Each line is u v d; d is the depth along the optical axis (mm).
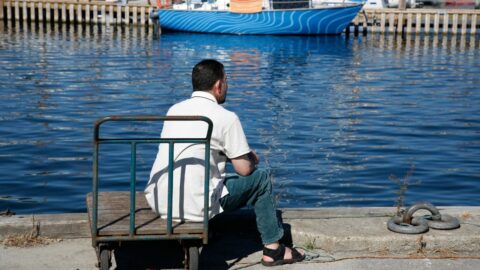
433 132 18109
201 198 6336
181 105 6492
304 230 7285
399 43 43188
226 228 7668
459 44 42781
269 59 35156
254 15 45219
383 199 12305
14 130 17375
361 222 7566
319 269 6719
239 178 6551
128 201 6934
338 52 38438
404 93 24844
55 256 6902
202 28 46312
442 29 47000
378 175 13883
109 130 17453
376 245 7141
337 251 7137
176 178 6336
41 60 32094
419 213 7883
